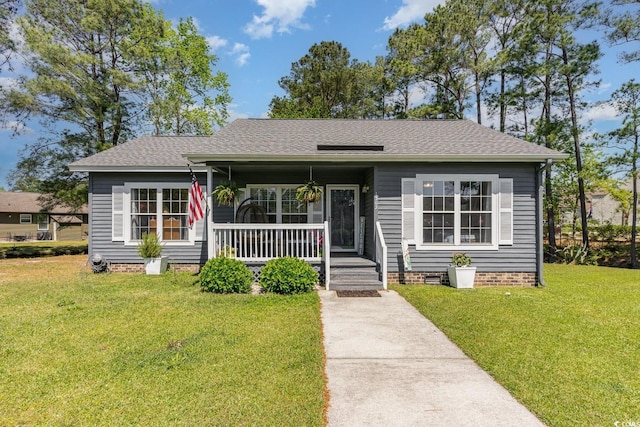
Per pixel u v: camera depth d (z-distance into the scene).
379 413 2.81
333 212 10.23
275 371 3.55
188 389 3.19
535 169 8.53
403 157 8.00
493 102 17.70
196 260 9.88
